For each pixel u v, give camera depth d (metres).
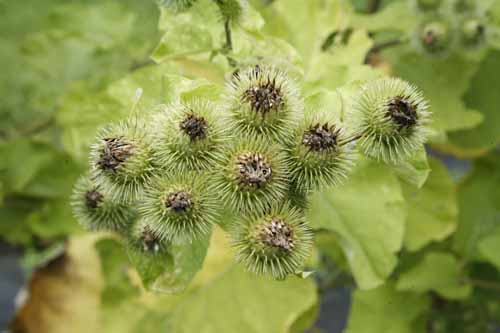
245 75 0.48
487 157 0.71
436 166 0.65
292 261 0.47
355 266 0.56
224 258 0.62
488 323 0.70
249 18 0.52
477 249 0.68
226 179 0.47
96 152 0.48
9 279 1.08
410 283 0.64
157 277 0.50
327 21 0.62
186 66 0.54
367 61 0.69
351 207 0.55
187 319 0.63
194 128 0.47
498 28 0.66
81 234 0.75
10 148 0.78
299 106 0.48
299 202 0.49
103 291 0.65
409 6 0.67
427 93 0.67
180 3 0.52
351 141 0.49
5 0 1.19
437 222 0.65
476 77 0.70
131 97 0.54
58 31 0.80
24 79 0.92
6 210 0.82
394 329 0.65
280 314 0.61
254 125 0.48
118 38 0.79
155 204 0.48
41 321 0.73
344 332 0.65
